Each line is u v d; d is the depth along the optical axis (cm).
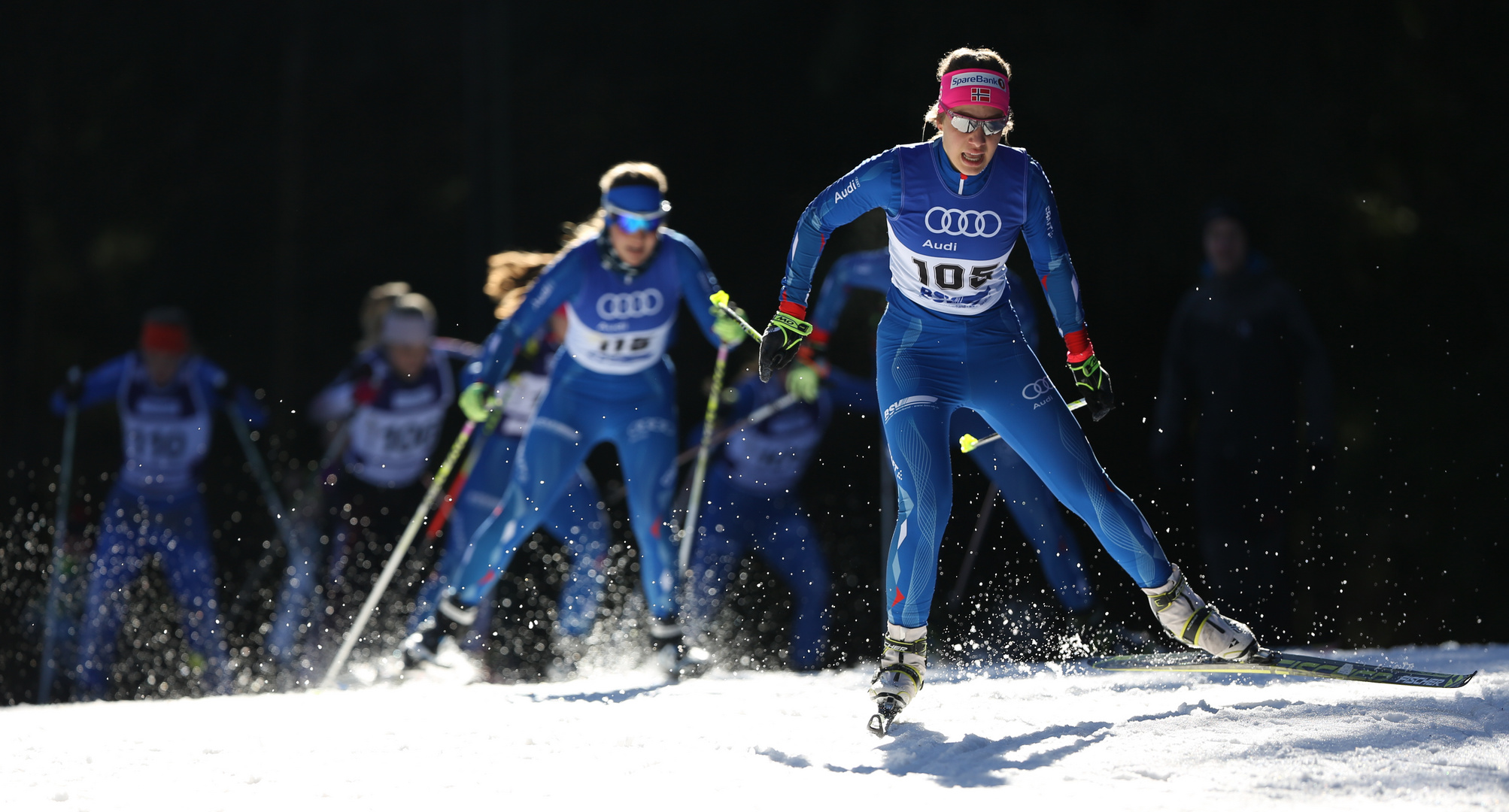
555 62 5425
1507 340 3700
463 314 5709
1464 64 3731
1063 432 1213
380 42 5703
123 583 2436
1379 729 1079
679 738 1178
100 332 5428
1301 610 3503
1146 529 1217
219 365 5584
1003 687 1377
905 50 3981
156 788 1081
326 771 1113
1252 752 1028
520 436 2272
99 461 4688
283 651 2442
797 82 4947
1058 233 1231
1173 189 3700
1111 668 1512
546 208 5419
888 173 1194
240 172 5722
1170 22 3719
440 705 1403
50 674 2452
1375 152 3769
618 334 1716
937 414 1208
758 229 4956
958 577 2734
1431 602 3516
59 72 5138
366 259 5678
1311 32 3681
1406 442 3597
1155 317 3850
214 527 3512
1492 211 3759
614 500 2412
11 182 4431
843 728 1196
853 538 3519
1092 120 3622
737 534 2462
